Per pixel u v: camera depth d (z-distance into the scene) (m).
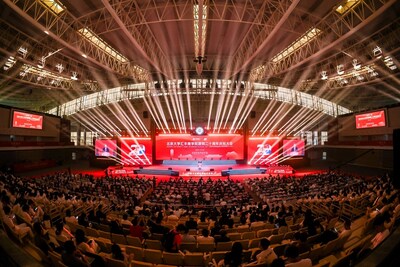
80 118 42.84
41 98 39.72
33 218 7.18
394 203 7.88
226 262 4.49
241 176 27.58
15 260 2.10
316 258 5.35
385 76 30.61
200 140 31.02
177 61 36.59
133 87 41.28
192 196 14.41
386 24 22.77
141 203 15.16
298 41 27.16
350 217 9.42
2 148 24.95
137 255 5.68
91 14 21.95
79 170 31.45
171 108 39.91
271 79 40.41
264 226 8.14
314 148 41.38
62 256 3.90
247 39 28.81
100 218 9.01
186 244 6.17
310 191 16.98
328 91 40.88
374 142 28.73
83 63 33.91
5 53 23.66
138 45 23.80
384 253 2.14
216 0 20.89
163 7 21.00
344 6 19.92
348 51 28.83
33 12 21.36
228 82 39.59
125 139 31.55
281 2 18.58
